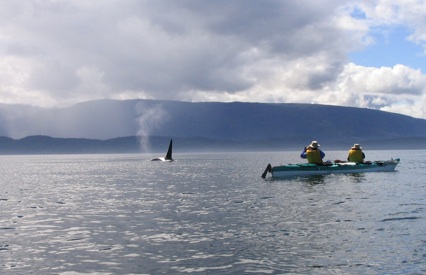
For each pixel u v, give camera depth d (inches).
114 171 2849.4
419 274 474.9
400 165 3125.0
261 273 488.1
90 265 526.9
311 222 766.5
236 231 700.0
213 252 574.9
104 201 1127.0
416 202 1016.9
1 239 669.3
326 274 480.1
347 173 1915.6
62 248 609.0
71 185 1692.9
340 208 927.0
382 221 767.7
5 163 5669.3
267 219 803.4
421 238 633.6
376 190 1284.4
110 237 674.8
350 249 576.1
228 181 1738.4
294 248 585.9
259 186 1466.5
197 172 2504.9
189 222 788.6
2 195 1328.7
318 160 1851.6
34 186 1673.2
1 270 510.3
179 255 563.5
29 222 816.3
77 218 856.3
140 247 607.5
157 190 1408.7
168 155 5344.5
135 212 919.7
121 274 492.4
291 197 1131.9
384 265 506.9
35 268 517.0
